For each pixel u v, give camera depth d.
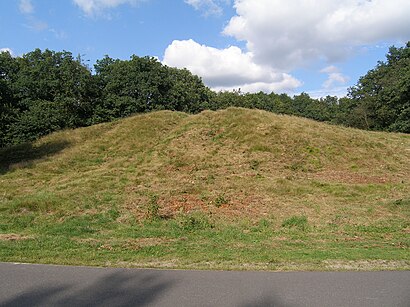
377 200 10.38
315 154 14.65
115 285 4.28
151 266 5.08
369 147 15.77
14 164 15.26
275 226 8.29
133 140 17.41
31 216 8.80
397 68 43.56
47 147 17.50
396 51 47.88
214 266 5.09
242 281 4.43
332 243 6.84
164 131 18.36
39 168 14.51
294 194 10.90
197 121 18.67
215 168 13.59
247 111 18.75
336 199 10.52
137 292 4.05
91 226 8.15
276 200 10.27
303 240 7.14
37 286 4.23
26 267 4.97
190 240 7.04
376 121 43.00
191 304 3.72
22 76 33.00
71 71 33.88
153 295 3.97
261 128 16.62
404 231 7.88
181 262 5.30
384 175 13.04
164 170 13.55
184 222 8.18
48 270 4.84
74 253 5.79
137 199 10.23
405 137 19.80
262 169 13.33
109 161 15.34
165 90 40.56
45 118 24.02
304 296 3.95
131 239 7.05
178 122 19.73
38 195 10.66
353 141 16.08
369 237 7.42
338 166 13.93
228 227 8.12
